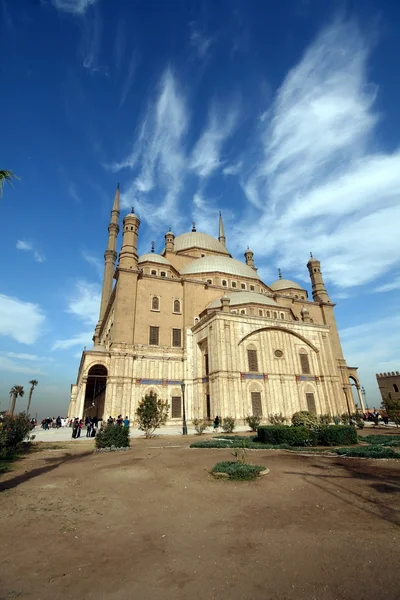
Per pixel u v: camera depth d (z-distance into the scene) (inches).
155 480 442.0
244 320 1610.5
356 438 797.2
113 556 228.2
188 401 1668.3
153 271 2075.5
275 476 446.6
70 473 503.2
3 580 197.8
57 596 180.5
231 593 180.9
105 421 1449.3
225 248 2812.5
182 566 211.6
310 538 246.2
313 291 2517.2
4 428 735.1
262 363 1589.6
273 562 213.2
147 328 1759.4
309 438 776.9
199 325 1726.1
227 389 1457.9
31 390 3533.5
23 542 253.1
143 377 1625.2
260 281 2322.8
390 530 255.3
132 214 1978.3
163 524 285.6
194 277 2158.0
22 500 362.0
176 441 940.6
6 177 493.4
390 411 1412.4
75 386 2362.2
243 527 272.5
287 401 1584.6
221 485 407.2
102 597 179.3
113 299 1891.0
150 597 178.5
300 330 1748.3
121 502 350.3
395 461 540.4
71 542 252.2
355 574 195.5
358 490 370.6
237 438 937.5
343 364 2231.8
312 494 361.1
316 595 177.0
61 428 1891.0
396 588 179.9
